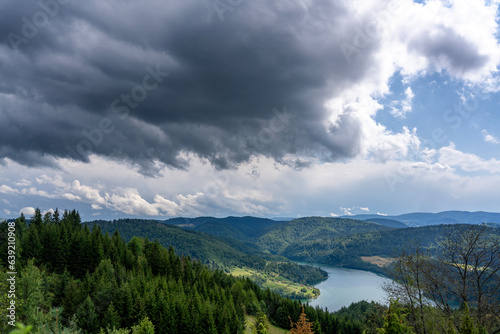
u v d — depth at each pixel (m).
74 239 120.31
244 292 141.88
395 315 23.39
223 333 93.12
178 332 88.69
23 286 51.00
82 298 81.38
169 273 133.88
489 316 26.69
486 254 28.38
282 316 125.44
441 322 27.59
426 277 29.92
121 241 143.50
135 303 84.19
